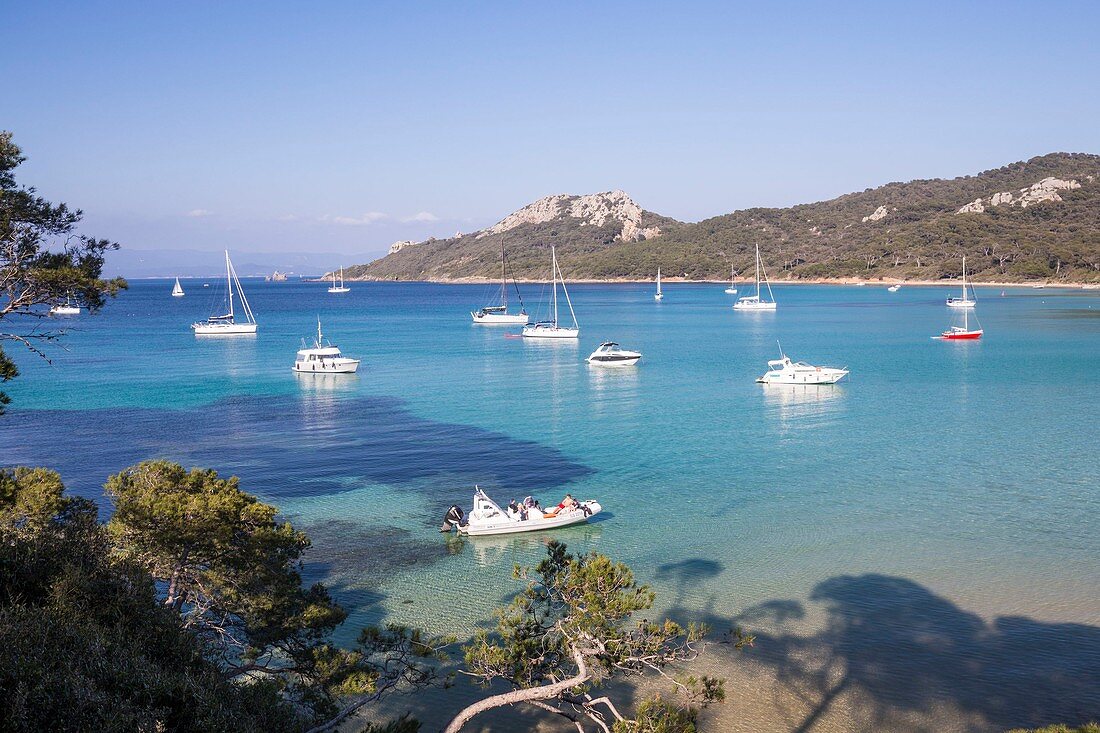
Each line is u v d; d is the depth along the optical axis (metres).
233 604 16.48
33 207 15.90
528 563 28.64
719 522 32.59
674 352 98.69
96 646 10.42
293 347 106.88
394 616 24.36
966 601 24.52
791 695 19.62
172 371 81.44
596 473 40.53
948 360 85.31
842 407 58.84
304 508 35.03
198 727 10.17
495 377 77.38
